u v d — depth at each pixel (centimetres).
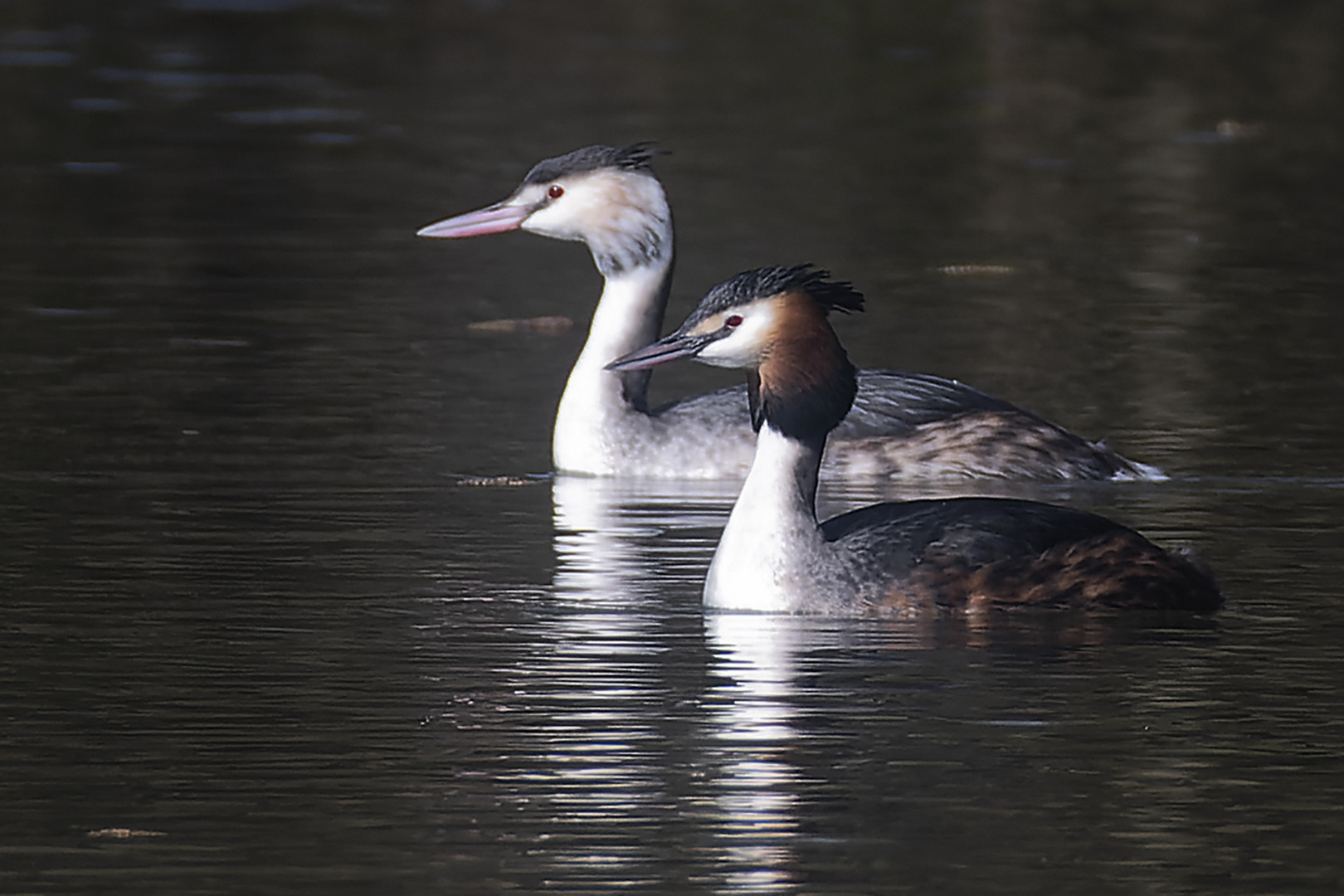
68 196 2862
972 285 2422
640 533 1542
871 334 2170
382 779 1041
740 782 1041
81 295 2322
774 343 1333
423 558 1452
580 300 2394
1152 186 3055
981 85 3891
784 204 2869
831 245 2616
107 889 920
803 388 1331
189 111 3519
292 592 1363
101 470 1670
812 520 1333
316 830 984
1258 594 1359
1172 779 1045
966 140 3394
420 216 2802
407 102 3638
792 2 4831
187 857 952
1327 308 2312
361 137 3322
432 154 3189
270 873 937
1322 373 2020
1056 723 1122
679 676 1192
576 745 1087
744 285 1342
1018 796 1027
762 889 922
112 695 1162
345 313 2291
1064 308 2305
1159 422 1847
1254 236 2716
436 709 1141
